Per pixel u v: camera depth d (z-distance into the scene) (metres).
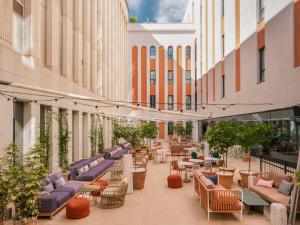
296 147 13.16
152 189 11.44
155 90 38.16
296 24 12.65
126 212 8.60
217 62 25.73
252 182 10.13
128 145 24.73
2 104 8.73
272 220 7.40
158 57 38.16
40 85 11.22
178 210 8.78
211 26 27.94
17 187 6.85
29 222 6.99
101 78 21.83
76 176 11.79
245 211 8.64
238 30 20.28
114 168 13.59
